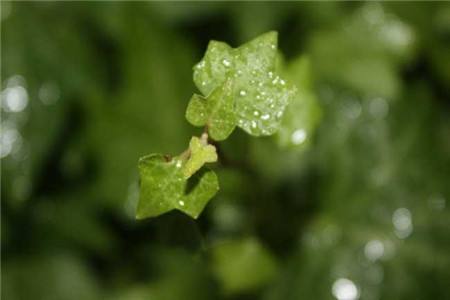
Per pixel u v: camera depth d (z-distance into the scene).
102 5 0.63
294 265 0.58
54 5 0.63
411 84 0.60
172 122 0.61
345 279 0.58
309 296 0.58
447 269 0.58
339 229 0.59
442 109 0.60
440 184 0.59
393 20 0.61
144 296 0.60
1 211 0.60
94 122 0.61
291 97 0.44
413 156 0.59
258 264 0.58
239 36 0.62
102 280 0.62
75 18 0.63
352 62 0.60
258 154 0.56
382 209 0.59
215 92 0.43
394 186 0.59
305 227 0.59
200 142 0.43
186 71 0.63
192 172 0.43
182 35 0.63
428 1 0.61
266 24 0.62
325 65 0.60
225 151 0.52
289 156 0.58
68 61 0.61
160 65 0.62
